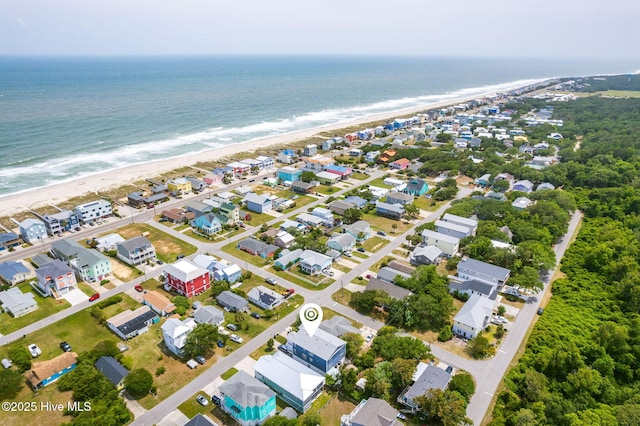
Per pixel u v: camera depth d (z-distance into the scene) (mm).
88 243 115750
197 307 90188
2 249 111125
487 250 107562
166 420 61906
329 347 72000
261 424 61750
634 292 88875
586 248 111375
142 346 78312
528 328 84688
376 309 90562
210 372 72125
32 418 62219
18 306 86000
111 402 62750
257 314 87500
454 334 83188
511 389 67625
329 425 62156
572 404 62188
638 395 64438
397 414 60656
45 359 74312
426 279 96062
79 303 91062
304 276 103375
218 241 120500
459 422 59094
